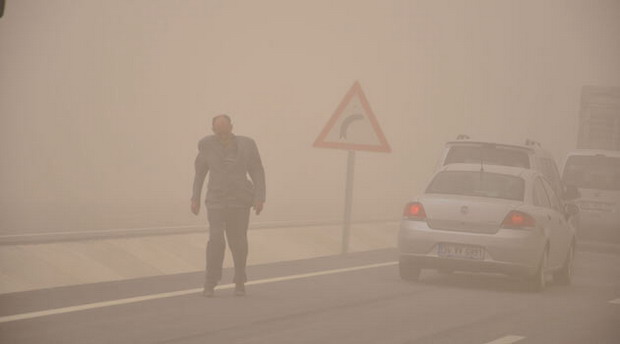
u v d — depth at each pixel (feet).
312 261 132.98
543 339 81.61
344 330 81.61
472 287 117.91
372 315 90.58
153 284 104.37
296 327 82.33
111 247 113.19
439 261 115.34
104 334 75.92
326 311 91.81
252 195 101.04
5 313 83.46
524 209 115.14
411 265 117.19
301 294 102.47
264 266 124.88
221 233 99.14
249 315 87.81
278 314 88.94
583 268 151.23
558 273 127.03
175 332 78.02
